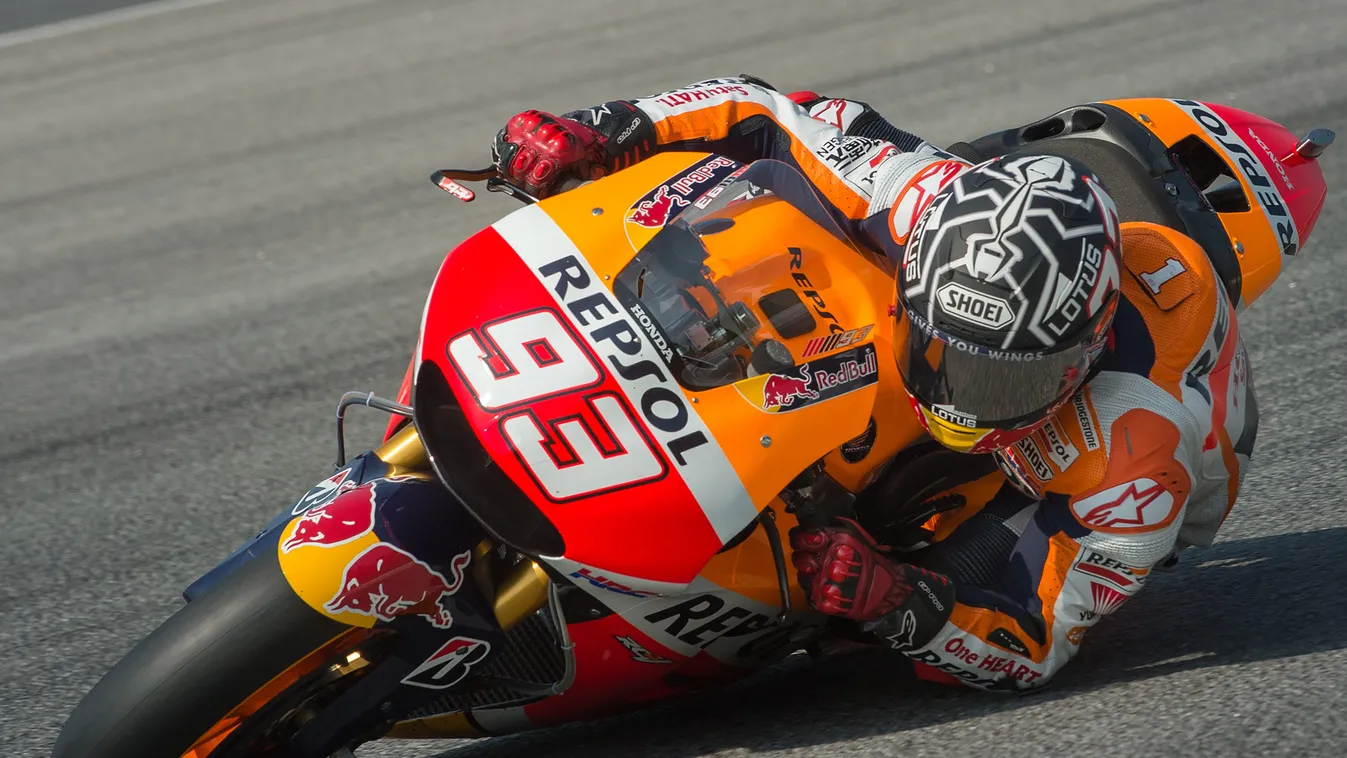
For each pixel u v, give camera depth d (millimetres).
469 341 9203
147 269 28578
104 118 41344
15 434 20812
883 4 46344
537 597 9172
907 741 9898
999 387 9289
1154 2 42750
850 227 11000
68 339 24984
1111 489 9930
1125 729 9539
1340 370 18422
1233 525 14352
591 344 9141
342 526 8820
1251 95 32375
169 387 22141
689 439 9000
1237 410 10750
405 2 53406
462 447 9102
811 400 9461
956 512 11297
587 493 8781
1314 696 9484
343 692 9156
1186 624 11641
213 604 8648
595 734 11109
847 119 12672
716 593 9672
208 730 8414
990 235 9219
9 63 48625
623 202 10219
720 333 9469
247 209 32062
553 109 37656
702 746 10422
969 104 34344
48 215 33000
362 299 25469
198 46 49250
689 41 44062
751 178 10586
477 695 9992
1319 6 39688
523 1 52312
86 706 8531
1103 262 9375
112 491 18359
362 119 38781
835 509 9930
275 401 21094
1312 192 14344
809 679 11641
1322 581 12047
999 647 10219
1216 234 13117
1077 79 35562
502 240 9906
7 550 16797
